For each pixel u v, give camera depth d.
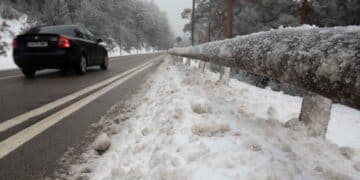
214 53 3.19
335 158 1.63
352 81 0.74
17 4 24.27
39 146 2.21
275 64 1.27
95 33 34.59
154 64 13.59
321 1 16.97
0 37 19.00
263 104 3.42
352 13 14.83
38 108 3.47
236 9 26.17
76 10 29.44
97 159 2.00
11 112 3.25
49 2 23.91
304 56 0.99
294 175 1.22
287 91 7.45
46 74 7.86
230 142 1.58
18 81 6.18
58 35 6.80
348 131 2.76
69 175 1.76
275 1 22.08
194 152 1.52
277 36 1.37
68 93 4.62
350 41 0.78
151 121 2.49
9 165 1.88
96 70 9.54
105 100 4.05
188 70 6.34
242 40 2.07
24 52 6.73
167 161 1.51
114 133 2.54
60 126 2.74
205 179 1.22
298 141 1.74
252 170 1.24
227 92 3.90
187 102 2.52
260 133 1.78
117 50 54.00
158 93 3.96
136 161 1.74
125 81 6.31
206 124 1.78
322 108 1.77
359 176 1.50
